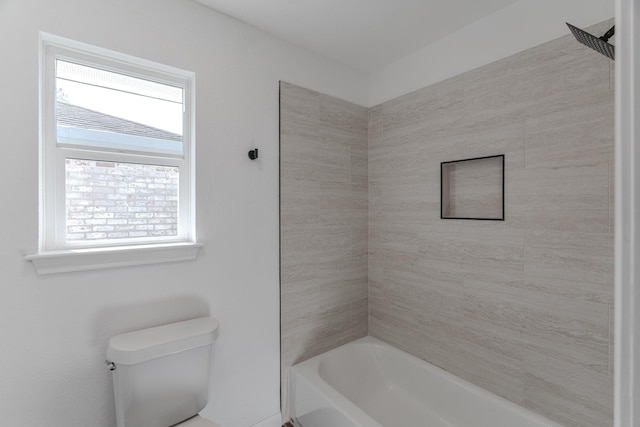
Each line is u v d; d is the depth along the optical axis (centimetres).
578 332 136
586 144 132
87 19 127
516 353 156
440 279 190
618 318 31
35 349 118
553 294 143
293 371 187
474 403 166
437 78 190
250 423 176
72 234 131
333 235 215
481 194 172
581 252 134
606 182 128
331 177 213
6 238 112
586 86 132
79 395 126
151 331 137
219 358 164
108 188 139
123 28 135
